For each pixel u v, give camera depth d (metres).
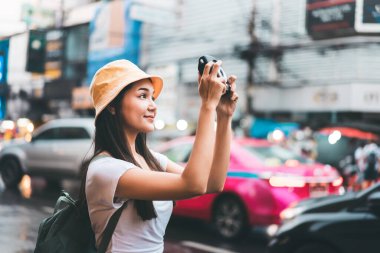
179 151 6.83
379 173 10.53
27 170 10.32
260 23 14.70
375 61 13.44
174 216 6.81
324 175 5.86
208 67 1.46
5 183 10.57
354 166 11.38
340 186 6.01
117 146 1.58
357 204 3.71
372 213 3.56
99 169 1.48
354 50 13.52
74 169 9.56
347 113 13.98
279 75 15.77
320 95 14.54
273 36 14.45
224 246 5.75
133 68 1.61
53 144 10.00
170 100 19.17
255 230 6.82
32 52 6.30
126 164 1.48
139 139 1.77
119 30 18.02
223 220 6.07
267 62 16.03
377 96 13.52
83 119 10.05
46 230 1.65
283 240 3.96
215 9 17.03
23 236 5.65
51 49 17.75
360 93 13.62
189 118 18.30
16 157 10.47
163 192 1.41
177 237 6.23
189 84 18.44
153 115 1.64
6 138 21.81
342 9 6.94
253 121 15.56
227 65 17.45
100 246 1.49
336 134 12.09
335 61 14.17
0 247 5.07
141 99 1.61
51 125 10.27
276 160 6.09
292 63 15.45
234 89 1.65
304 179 5.62
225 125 1.68
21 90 20.72
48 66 18.28
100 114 1.61
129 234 1.49
